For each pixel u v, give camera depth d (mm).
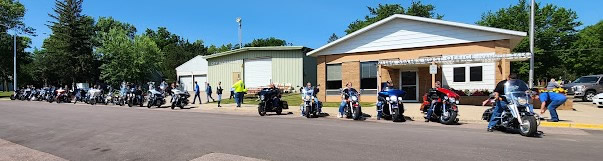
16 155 6555
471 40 17641
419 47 19016
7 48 41531
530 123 7914
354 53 20984
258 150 6496
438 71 18625
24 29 43844
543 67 41750
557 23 41625
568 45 42125
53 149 7008
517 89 8508
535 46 41094
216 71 34031
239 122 11086
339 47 21469
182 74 44594
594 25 41531
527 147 6641
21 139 8266
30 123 11242
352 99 12383
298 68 29688
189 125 10250
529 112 8250
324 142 7254
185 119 12062
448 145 6836
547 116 11828
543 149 6441
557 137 7934
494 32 17000
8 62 42438
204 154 6215
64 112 15391
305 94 13500
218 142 7348
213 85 34219
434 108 11133
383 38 20109
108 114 14250
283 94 27391
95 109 17594
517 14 42094
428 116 11352
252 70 31578
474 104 16719
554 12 41562
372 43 20422
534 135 8164
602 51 37906
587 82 21891
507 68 16781
